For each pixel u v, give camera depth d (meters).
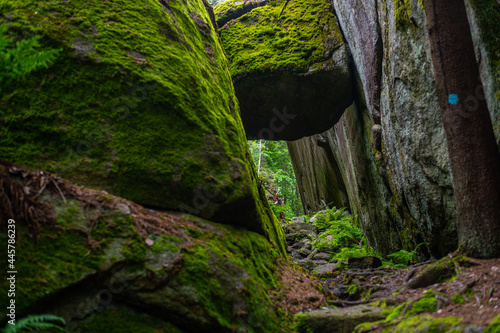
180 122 3.17
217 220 3.12
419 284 3.16
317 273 4.71
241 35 6.56
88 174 2.78
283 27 6.55
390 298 2.95
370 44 5.18
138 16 3.45
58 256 2.21
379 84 5.19
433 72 3.71
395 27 4.33
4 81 2.31
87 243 2.30
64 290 2.14
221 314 2.43
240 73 6.17
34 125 2.81
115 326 2.17
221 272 2.59
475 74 3.25
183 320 2.29
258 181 4.39
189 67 3.52
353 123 6.93
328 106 6.50
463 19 3.36
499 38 2.82
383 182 5.73
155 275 2.31
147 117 3.07
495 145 3.12
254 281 2.82
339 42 6.21
